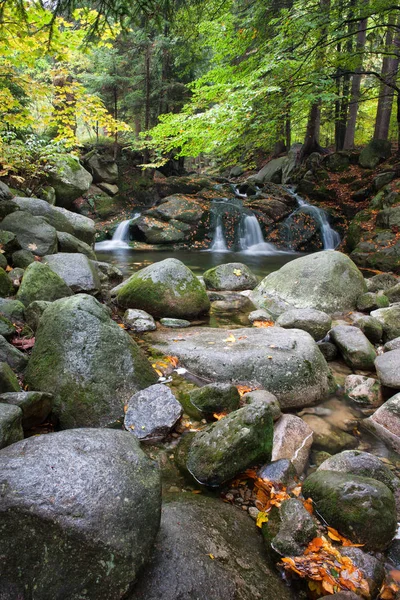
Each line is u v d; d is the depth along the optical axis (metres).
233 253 11.85
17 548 1.28
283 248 12.59
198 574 1.51
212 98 6.85
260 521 1.95
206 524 1.79
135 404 2.71
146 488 1.56
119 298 5.02
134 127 19.77
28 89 5.15
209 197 14.39
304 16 6.78
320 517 2.00
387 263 8.59
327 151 18.34
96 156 14.53
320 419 3.02
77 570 1.30
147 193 14.95
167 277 4.87
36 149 8.51
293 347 3.53
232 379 3.26
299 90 6.72
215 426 2.45
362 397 3.26
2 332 3.17
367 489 1.94
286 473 2.26
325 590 1.58
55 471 1.46
